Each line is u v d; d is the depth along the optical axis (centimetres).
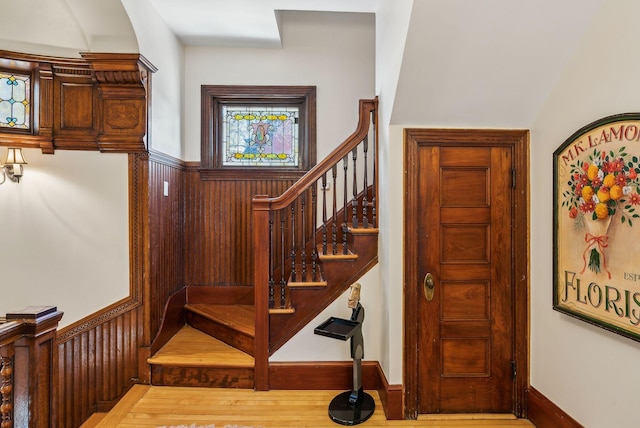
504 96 197
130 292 254
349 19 334
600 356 158
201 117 333
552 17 162
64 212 247
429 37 171
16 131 236
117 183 251
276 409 221
